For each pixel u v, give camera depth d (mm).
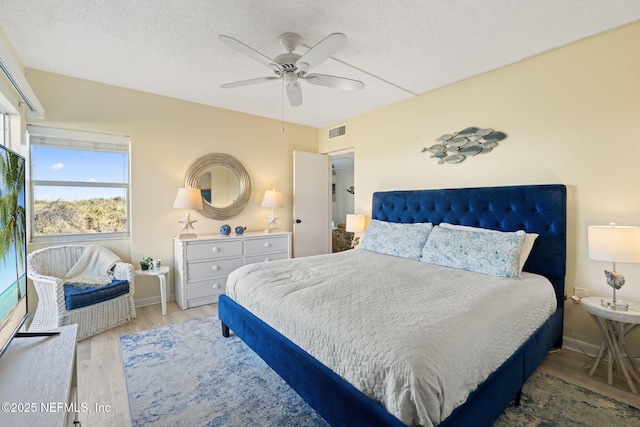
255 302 2084
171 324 2922
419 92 3393
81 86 3035
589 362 2188
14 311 1267
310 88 3266
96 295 2643
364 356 1303
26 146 2768
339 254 3158
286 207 4660
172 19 2027
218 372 2100
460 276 2217
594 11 1938
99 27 2117
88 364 2182
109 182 3344
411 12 1949
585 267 2346
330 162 5000
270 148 4461
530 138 2613
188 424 1613
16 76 2115
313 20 2033
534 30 2160
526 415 1667
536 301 1970
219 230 4004
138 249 3408
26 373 1113
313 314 1623
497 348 1501
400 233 3152
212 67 2762
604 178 2246
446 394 1159
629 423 1603
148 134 3428
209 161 3840
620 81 2162
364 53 2484
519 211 2607
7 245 1200
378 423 1168
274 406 1764
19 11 1921
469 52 2479
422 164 3471
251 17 2002
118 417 1654
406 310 1557
